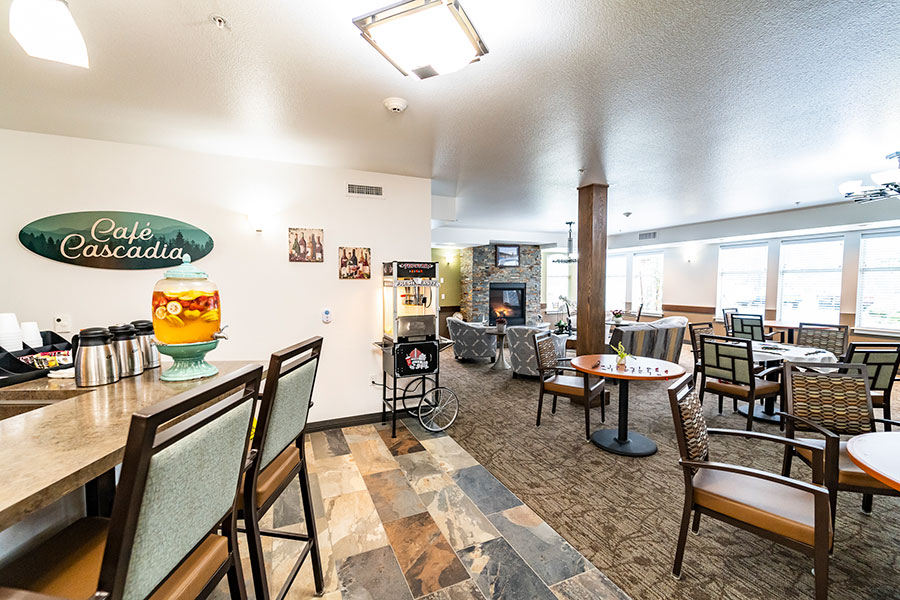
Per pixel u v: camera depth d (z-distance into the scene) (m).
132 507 0.66
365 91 2.07
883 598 1.62
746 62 1.84
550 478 2.68
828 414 2.24
